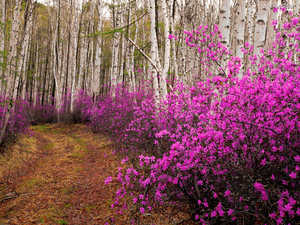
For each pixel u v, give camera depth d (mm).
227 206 2652
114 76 11609
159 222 3170
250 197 2480
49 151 8297
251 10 7172
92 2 15789
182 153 2746
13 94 6977
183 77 7289
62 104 16969
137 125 6238
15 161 6391
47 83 22328
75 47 15797
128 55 11984
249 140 2477
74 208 4086
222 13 3986
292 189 2354
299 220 2246
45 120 17047
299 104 2123
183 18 7848
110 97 11211
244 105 2545
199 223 2998
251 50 4625
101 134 10266
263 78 3096
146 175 3793
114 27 11734
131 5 11406
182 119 4000
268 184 2432
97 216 3738
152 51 5824
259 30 4152
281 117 2287
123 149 6668
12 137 7426
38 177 5566
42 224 3594
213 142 2566
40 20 22594
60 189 4883
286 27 3109
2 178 5324
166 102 4797
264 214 2428
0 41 10242
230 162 2576
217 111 2773
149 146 5391
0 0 11000
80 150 8211
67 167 6340
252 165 2449
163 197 3057
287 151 2314
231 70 3344
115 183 4820
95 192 4605
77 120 15375
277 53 3588
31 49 22703
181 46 7914
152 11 5746
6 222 3646
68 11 17875
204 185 2871
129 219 3443
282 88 2314
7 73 7316
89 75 20578
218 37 4027
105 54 24484
